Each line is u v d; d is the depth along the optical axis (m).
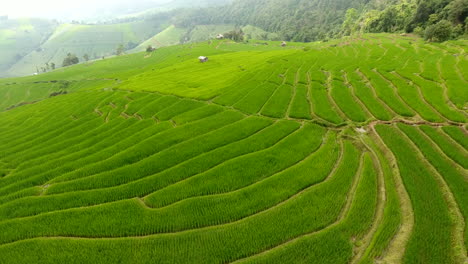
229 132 39.75
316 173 29.16
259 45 188.88
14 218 25.70
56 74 150.25
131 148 37.34
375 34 136.62
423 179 26.89
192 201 25.67
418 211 22.88
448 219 22.09
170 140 38.97
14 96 118.00
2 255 21.27
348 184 27.28
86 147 42.97
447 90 48.81
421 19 123.56
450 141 33.66
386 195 25.36
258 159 32.03
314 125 40.16
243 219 23.56
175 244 21.19
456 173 27.36
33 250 21.50
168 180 29.55
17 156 43.03
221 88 61.72
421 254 19.19
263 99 52.22
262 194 26.27
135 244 21.39
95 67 165.00
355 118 41.06
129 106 57.19
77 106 64.94
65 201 27.45
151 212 24.89
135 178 30.77
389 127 37.75
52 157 40.62
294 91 55.81
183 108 52.47
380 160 30.86
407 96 47.00
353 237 21.28
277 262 19.31
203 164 31.95
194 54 162.88
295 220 22.89
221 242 21.12
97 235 22.80
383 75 59.97
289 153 33.28
